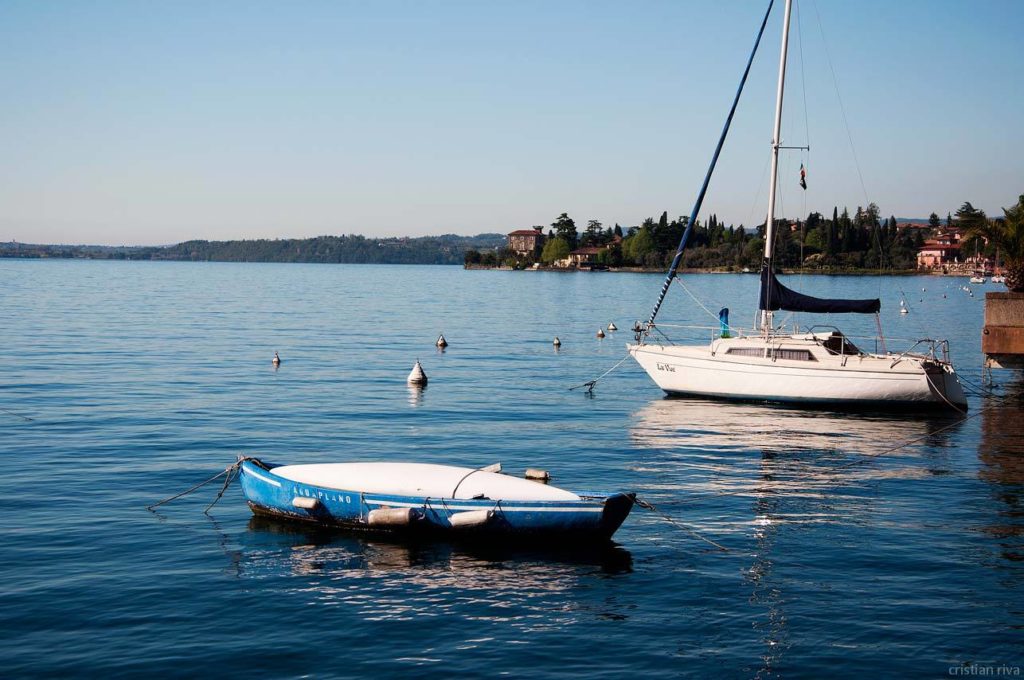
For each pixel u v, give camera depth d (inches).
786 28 1461.6
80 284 6412.4
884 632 577.0
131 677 507.2
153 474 946.7
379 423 1275.8
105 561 689.0
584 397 1542.8
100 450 1056.8
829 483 951.0
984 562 702.5
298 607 609.9
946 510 847.1
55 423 1217.4
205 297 4936.0
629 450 1113.4
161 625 576.7
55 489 880.9
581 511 728.3
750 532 778.8
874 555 718.5
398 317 3612.2
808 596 634.2
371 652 543.8
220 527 780.6
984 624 589.0
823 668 529.3
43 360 1927.9
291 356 2122.3
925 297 5669.3
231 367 1878.7
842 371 1381.6
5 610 592.4
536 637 567.5
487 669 523.8
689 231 1583.4
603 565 696.4
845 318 3690.9
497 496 756.6
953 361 2112.5
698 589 647.8
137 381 1633.9
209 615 593.6
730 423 1295.5
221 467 984.3
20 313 3366.1
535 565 697.6
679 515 829.2
